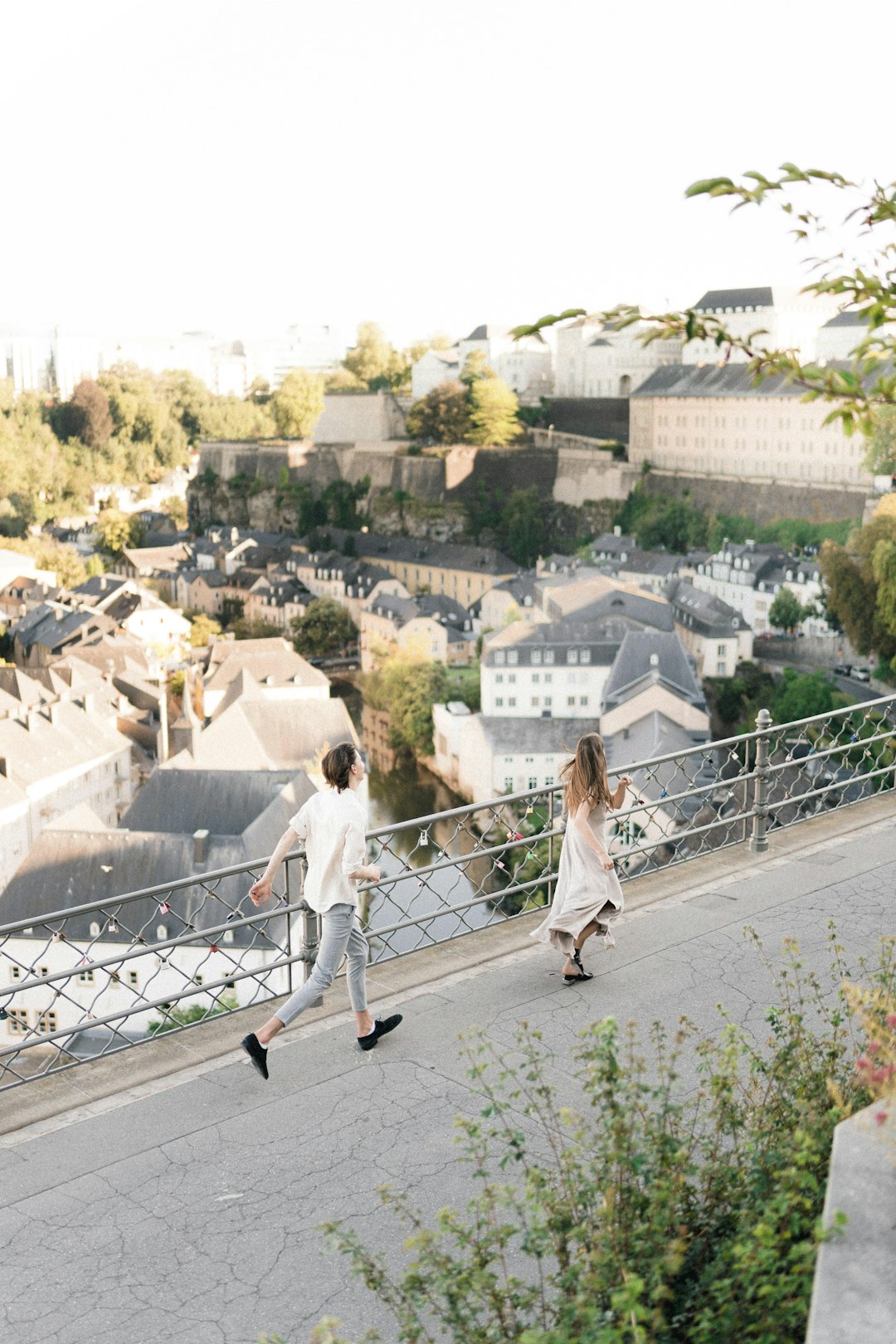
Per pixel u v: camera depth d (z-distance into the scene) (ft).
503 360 367.66
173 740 246.27
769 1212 11.23
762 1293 10.59
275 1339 11.55
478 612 313.53
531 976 24.94
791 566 261.44
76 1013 106.93
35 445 423.64
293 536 409.28
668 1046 21.43
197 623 360.07
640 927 27.30
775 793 38.47
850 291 9.78
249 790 148.36
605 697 223.92
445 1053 21.80
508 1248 15.88
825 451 269.64
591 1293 11.04
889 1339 9.12
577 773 24.03
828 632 244.42
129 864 118.83
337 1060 21.67
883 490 248.93
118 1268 16.14
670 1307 11.60
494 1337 11.69
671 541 310.45
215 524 435.12
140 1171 18.43
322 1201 17.47
